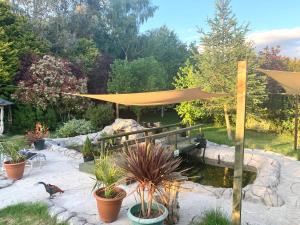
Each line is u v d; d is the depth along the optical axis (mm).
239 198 3912
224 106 13750
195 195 6254
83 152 8562
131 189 6531
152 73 20031
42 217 5125
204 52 13938
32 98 15859
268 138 13094
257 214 5434
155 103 8602
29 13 22672
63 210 5270
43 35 20719
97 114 15922
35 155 8359
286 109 14086
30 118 15633
